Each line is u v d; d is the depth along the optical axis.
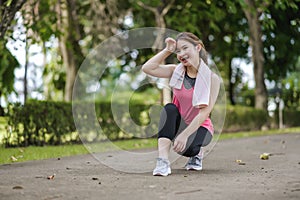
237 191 4.20
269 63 20.81
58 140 10.45
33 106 10.00
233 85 24.08
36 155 7.77
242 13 18.50
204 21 19.08
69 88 15.48
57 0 13.63
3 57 12.38
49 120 10.26
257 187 4.41
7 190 4.30
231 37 20.59
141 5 15.34
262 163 6.54
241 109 17.09
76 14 15.47
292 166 6.16
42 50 12.76
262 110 18.61
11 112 9.63
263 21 12.09
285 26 19.20
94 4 15.57
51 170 5.77
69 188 4.39
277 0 11.40
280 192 4.15
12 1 9.03
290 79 26.28
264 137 13.30
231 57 21.75
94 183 4.68
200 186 4.46
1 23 9.04
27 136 9.91
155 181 4.77
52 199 3.88
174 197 3.92
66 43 13.81
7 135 9.55
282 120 22.39
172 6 15.72
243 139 12.44
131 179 4.92
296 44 19.95
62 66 18.84
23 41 10.31
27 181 4.85
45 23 11.66
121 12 17.39
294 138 12.68
